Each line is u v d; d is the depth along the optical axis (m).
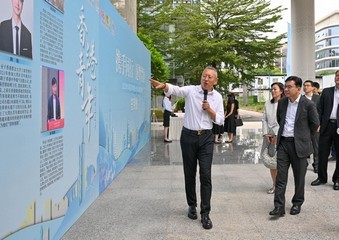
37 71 3.04
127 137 7.86
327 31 94.00
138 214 4.54
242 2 24.70
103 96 5.60
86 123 4.64
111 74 6.17
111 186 5.97
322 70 95.25
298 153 4.43
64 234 3.83
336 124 5.75
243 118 28.44
